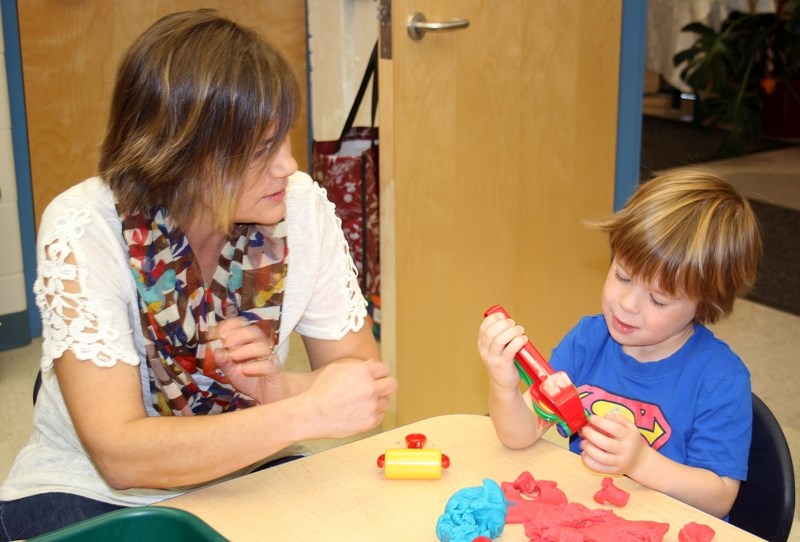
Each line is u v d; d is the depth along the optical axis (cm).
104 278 106
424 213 203
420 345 210
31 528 113
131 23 278
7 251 276
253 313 117
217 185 101
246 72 98
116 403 102
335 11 267
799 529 189
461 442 109
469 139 207
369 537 89
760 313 310
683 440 120
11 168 270
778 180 439
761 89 507
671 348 123
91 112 278
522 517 90
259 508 94
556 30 217
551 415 102
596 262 245
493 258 220
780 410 241
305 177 125
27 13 262
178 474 100
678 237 112
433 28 188
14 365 272
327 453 106
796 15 465
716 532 89
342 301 127
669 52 469
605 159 240
